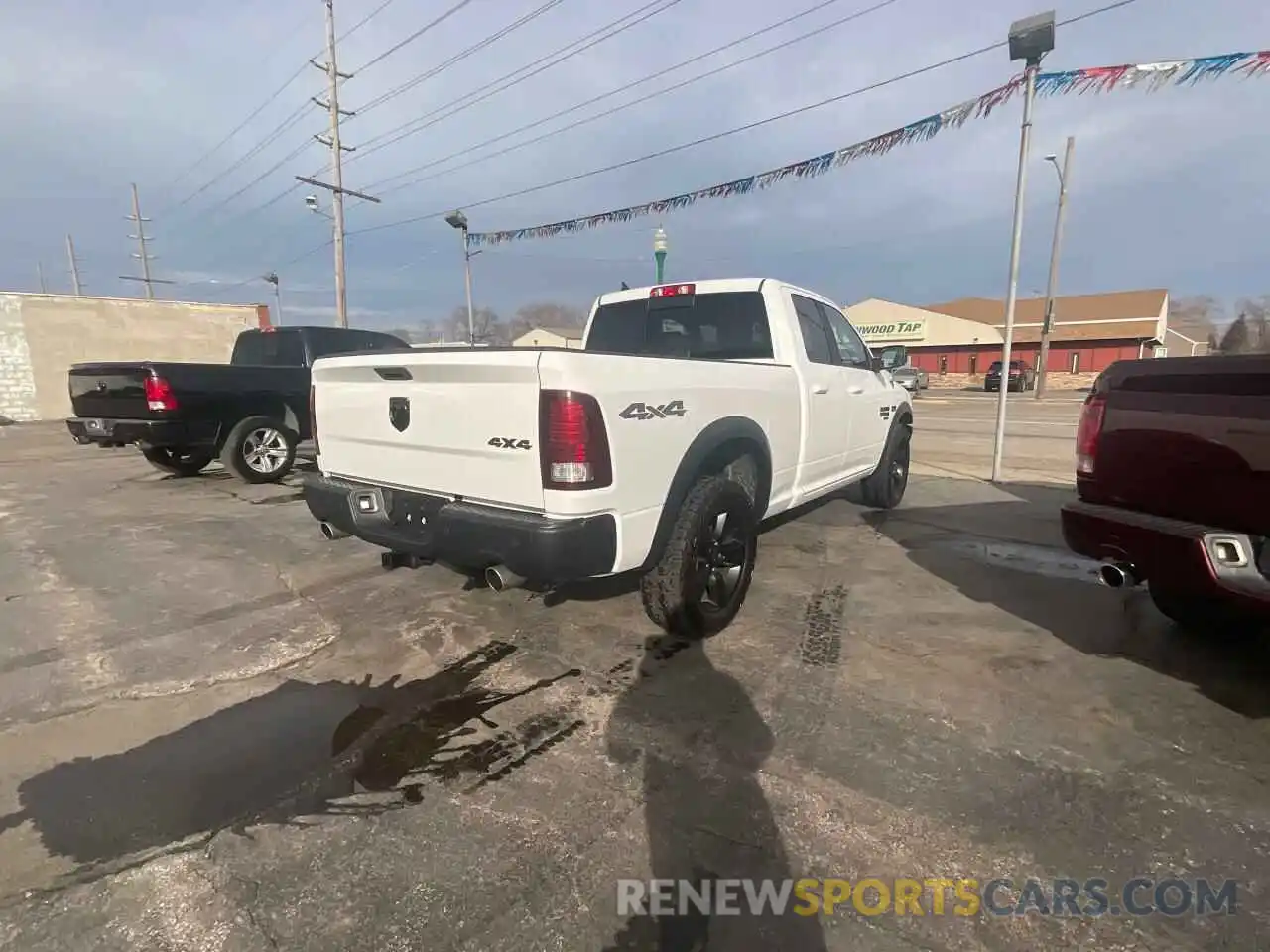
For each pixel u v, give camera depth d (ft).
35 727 8.98
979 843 6.70
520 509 9.23
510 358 8.85
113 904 6.03
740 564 11.94
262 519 20.70
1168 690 9.61
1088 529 9.63
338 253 75.36
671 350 16.03
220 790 7.64
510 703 9.49
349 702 9.60
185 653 11.18
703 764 8.02
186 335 71.56
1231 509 8.28
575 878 6.32
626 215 37.27
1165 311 153.89
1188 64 19.03
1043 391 94.68
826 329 16.69
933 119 23.59
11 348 62.59
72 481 28.12
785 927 5.76
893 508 21.67
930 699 9.42
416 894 6.14
